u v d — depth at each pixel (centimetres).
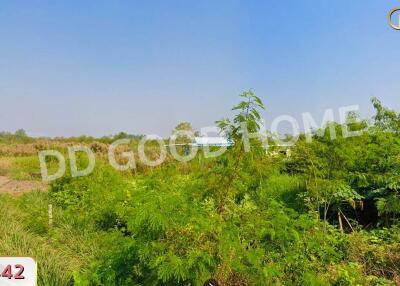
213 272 473
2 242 761
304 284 489
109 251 571
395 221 840
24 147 3812
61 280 599
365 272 648
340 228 859
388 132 940
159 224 455
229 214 545
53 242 845
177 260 445
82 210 1030
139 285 497
